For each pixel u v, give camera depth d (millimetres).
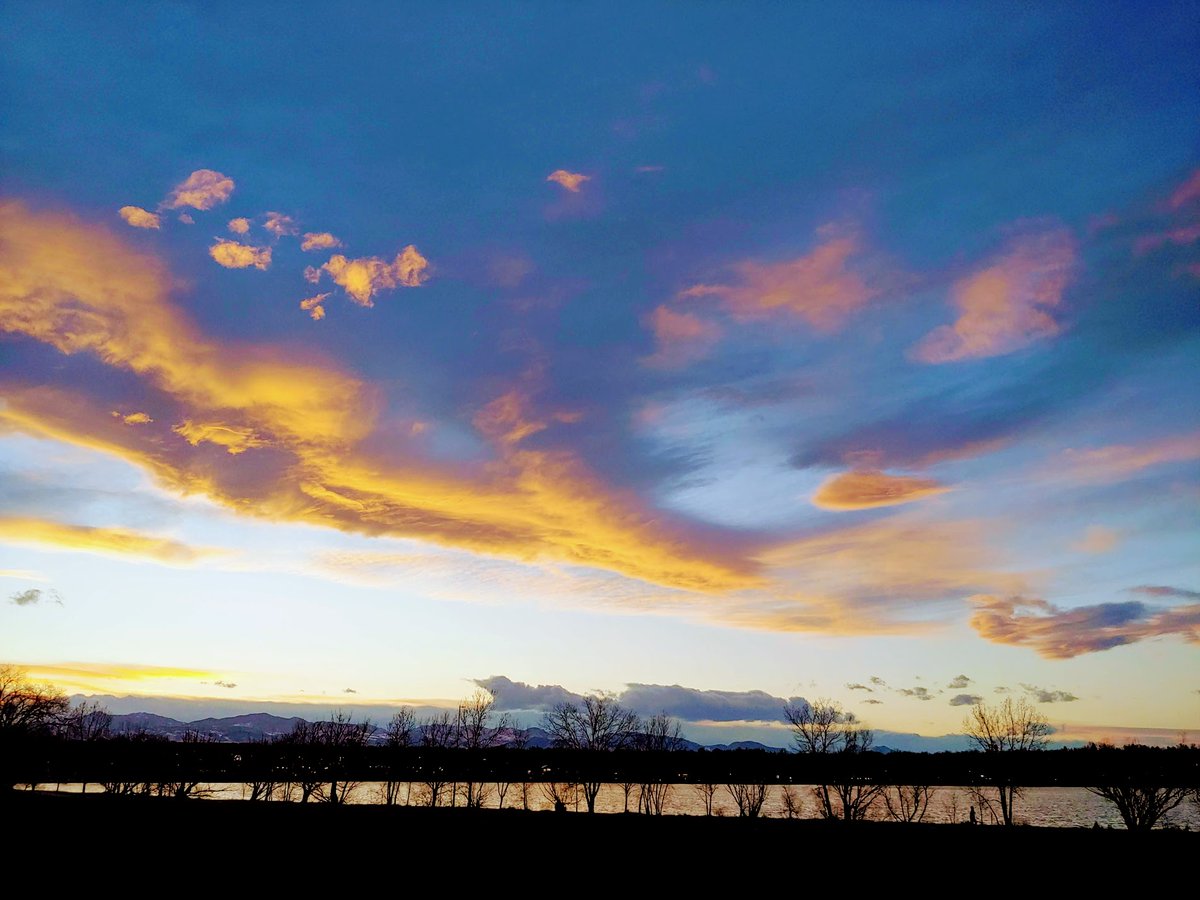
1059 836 51375
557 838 50719
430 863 44562
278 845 46656
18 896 35875
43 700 98812
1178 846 48625
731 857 47062
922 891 41125
